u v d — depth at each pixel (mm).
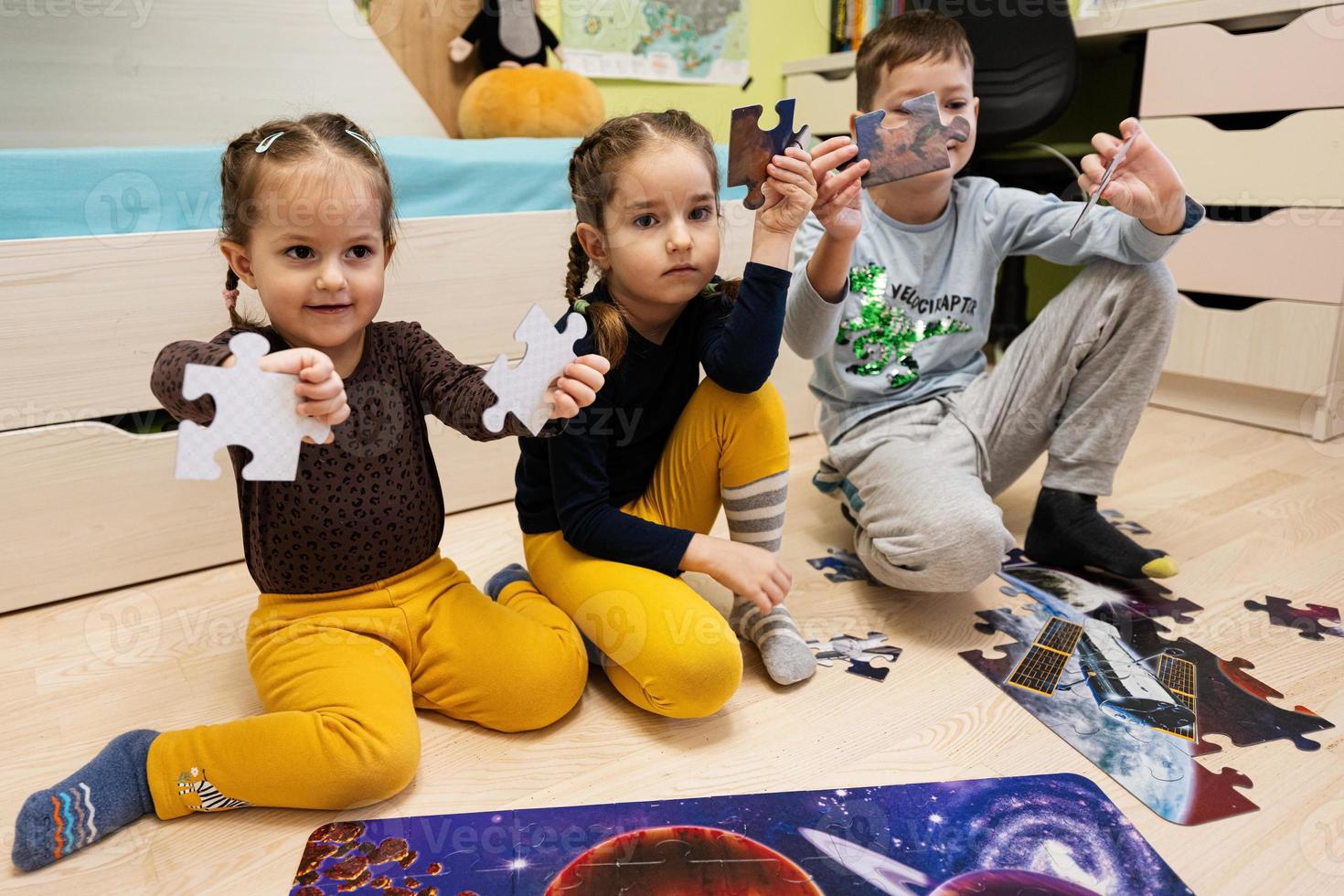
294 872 690
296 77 1603
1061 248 1168
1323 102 1529
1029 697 901
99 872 695
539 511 976
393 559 864
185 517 1204
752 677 949
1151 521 1310
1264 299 1727
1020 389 1188
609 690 942
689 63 2029
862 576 1174
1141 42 1856
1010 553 1240
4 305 1027
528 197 1353
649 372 941
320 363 644
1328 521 1306
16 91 1378
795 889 659
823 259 982
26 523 1098
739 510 972
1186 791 760
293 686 793
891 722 863
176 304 1124
